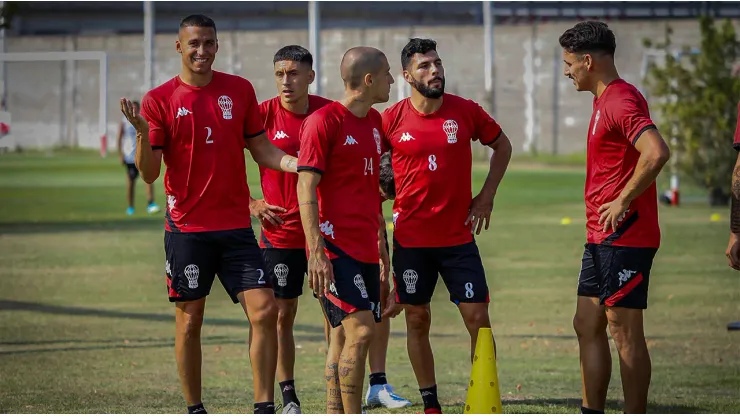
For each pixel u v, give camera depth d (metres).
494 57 66.62
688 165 38.16
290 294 12.20
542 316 17.83
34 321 17.34
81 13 77.31
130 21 77.31
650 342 15.47
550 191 43.25
